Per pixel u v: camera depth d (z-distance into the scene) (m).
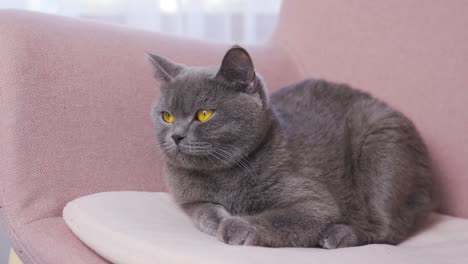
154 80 1.09
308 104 1.08
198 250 0.82
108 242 0.87
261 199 0.96
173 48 1.14
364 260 0.83
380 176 1.00
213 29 1.52
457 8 1.09
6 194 0.95
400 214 1.00
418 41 1.12
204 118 0.94
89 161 1.01
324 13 1.24
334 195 1.00
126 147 1.05
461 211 1.08
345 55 1.21
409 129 1.04
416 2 1.13
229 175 0.97
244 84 0.96
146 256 0.83
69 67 1.01
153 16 1.46
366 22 1.19
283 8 1.31
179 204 1.00
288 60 1.27
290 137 1.00
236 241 0.88
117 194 0.99
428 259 0.88
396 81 1.14
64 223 0.95
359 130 1.04
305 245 0.92
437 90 1.10
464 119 1.07
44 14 1.04
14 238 0.95
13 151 0.95
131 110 1.07
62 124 0.99
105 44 1.07
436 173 1.10
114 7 1.44
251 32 1.51
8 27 0.98
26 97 0.97
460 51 1.08
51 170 0.98
